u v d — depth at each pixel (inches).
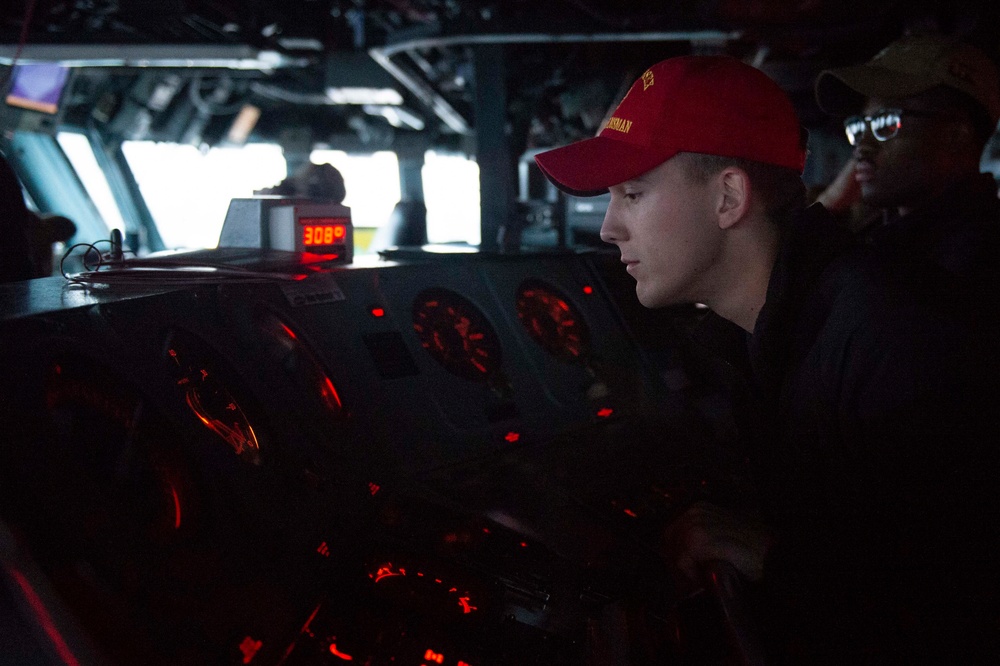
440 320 56.7
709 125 33.3
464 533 41.8
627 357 65.9
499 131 161.6
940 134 61.6
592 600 41.2
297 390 42.5
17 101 238.8
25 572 20.9
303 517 35.8
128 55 189.2
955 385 27.1
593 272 71.6
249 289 45.0
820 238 33.0
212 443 33.4
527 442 52.1
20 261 58.5
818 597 34.0
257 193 104.0
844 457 31.0
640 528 47.9
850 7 147.0
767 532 40.6
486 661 36.2
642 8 162.6
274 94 301.3
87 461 27.8
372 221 326.0
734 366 39.8
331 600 34.5
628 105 35.6
